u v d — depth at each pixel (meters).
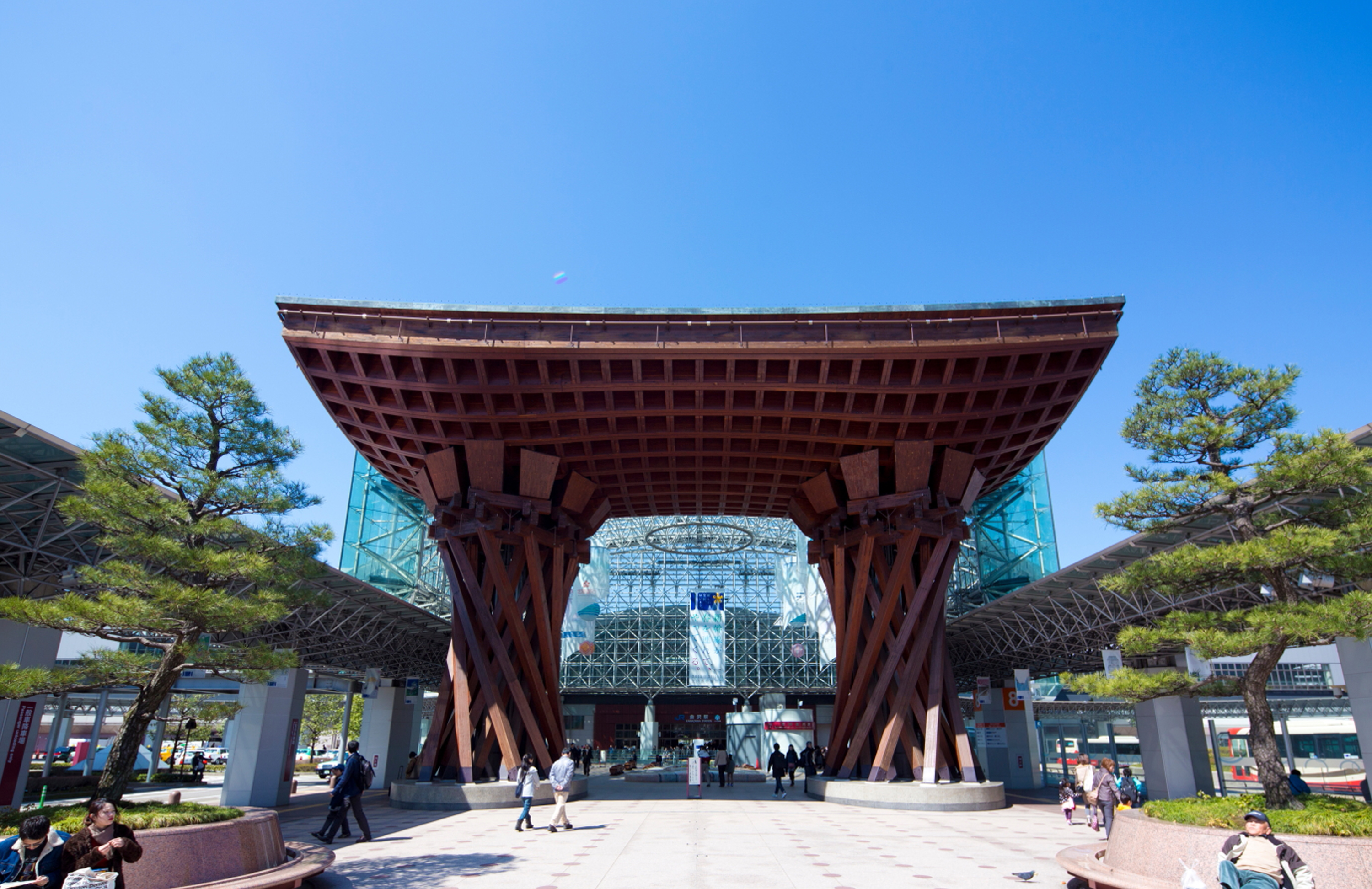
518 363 26.56
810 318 25.83
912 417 27.92
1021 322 25.78
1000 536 71.69
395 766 49.94
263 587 18.25
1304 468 15.27
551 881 14.05
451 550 29.38
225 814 13.84
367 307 25.70
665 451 31.78
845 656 31.50
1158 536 27.58
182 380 17.48
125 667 16.19
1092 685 16.84
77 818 13.41
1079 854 15.19
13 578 26.58
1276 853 9.31
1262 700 15.46
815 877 14.52
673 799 31.70
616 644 84.31
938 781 28.66
